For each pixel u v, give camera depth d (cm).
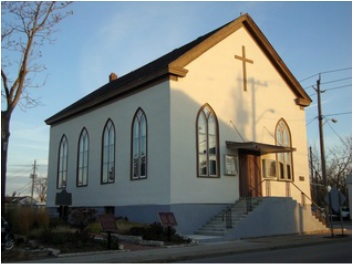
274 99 2795
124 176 2522
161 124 2255
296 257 1398
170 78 2239
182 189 2181
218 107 2442
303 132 2958
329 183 5456
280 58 2817
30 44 1884
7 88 1827
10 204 2312
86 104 2986
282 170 2761
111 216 1619
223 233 2019
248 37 2705
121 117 2627
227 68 2536
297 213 2405
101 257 1410
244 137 2548
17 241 1600
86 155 3017
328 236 2166
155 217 2205
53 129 3588
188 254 1478
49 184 3516
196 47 2369
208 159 2336
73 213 2314
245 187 2489
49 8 1944
